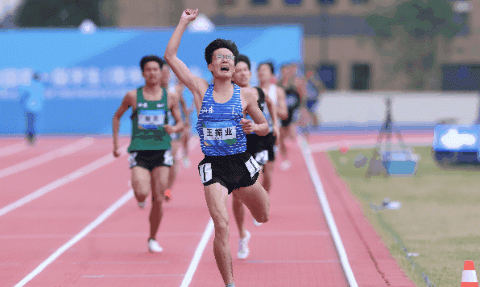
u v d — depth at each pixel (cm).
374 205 3200
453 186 3831
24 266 2138
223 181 1631
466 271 1582
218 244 1586
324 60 13562
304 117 6419
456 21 12738
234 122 1622
